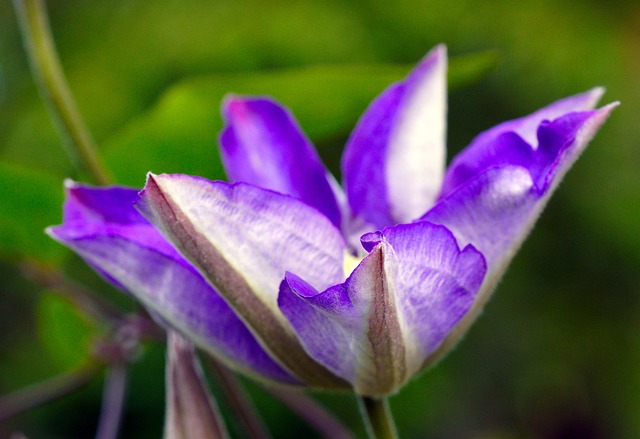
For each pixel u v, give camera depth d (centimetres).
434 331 37
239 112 40
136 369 113
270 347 37
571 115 37
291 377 38
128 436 114
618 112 132
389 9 122
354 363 37
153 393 113
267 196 36
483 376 130
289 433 109
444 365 120
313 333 37
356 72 46
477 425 128
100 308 49
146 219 37
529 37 128
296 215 36
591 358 136
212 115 46
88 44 120
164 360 113
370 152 40
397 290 36
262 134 40
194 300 38
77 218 38
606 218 133
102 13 122
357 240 39
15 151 110
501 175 37
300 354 37
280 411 108
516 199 37
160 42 118
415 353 37
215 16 119
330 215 39
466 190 37
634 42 132
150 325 49
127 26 120
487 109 127
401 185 39
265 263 37
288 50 118
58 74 44
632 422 137
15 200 47
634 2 129
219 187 36
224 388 44
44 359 120
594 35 129
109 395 49
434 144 40
